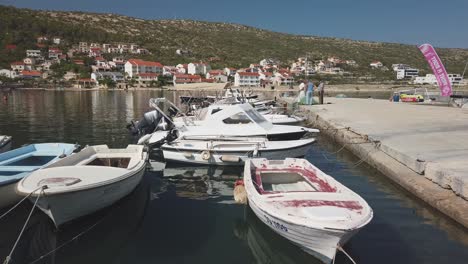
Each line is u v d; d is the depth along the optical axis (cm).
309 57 15725
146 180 1061
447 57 17250
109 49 13888
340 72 13938
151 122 1694
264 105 2534
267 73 11875
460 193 753
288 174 872
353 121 1833
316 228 528
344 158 1369
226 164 1179
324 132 1919
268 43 18612
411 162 977
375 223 728
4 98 5006
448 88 2686
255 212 709
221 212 803
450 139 1259
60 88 9125
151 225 733
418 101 3344
